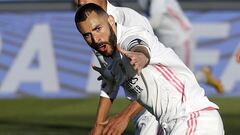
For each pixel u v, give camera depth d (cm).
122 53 1252
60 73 4166
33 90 4169
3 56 4194
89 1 1691
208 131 1410
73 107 3912
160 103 1442
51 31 4188
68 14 4178
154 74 1420
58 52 4172
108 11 1714
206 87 4153
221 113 3619
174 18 2927
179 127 1416
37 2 4197
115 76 1497
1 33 4200
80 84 4147
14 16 4203
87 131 3059
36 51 4178
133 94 1478
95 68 1586
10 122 3419
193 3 4166
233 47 4144
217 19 4153
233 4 4162
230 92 4128
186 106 1422
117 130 1585
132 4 4147
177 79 1425
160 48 1416
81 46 4153
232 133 2956
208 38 4147
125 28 1364
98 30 1335
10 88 4184
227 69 4125
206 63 4128
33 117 3612
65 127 3206
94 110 3831
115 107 3862
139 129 1798
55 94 4166
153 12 2792
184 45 2986
